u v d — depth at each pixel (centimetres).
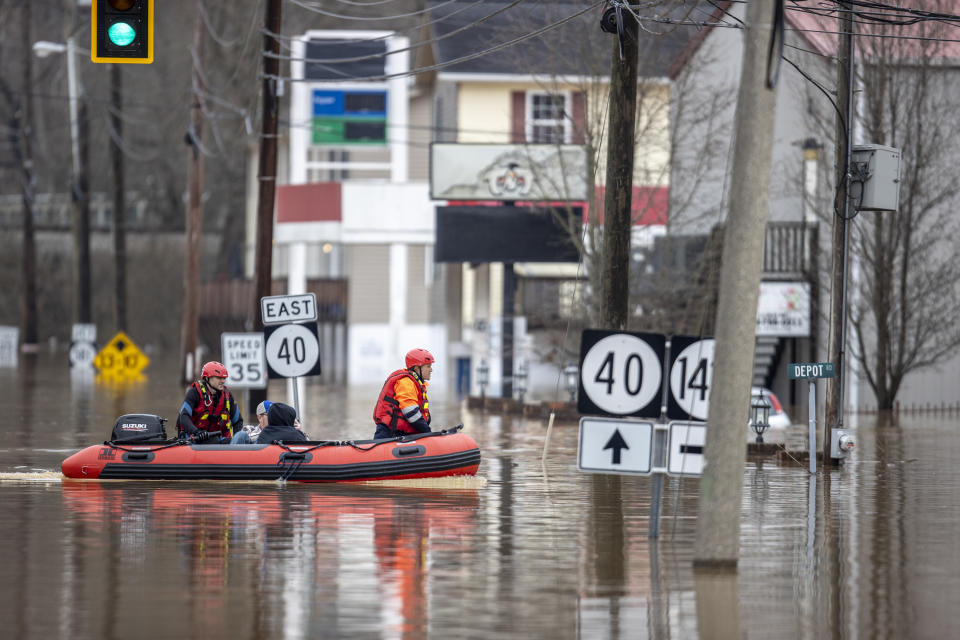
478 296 13262
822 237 10381
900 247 10094
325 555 3716
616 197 6069
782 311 10394
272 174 8031
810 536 4153
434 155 10600
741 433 3584
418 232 14238
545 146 10594
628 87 6056
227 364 6938
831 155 10100
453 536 4069
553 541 3997
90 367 15988
